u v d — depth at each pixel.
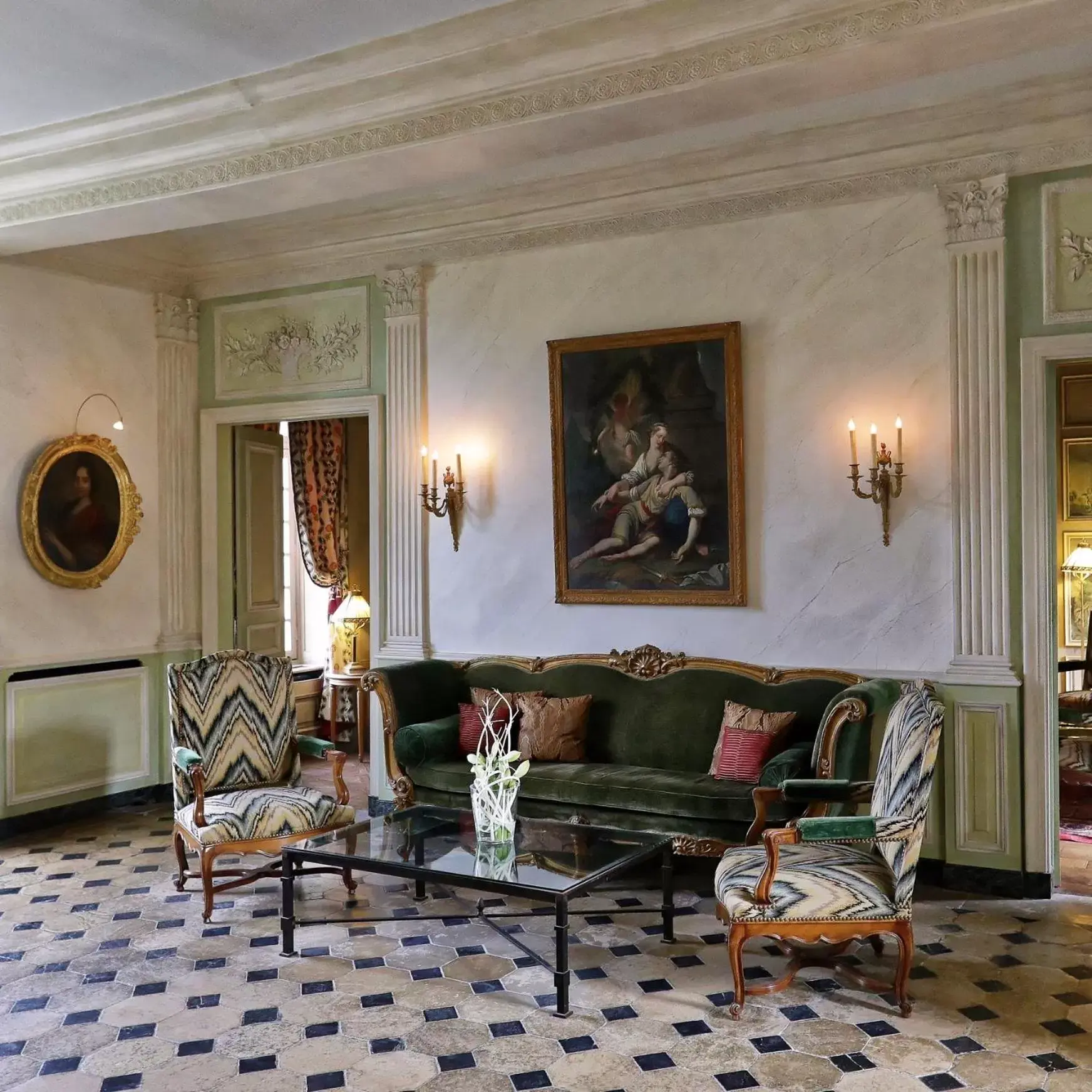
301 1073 3.49
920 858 5.40
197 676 5.61
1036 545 5.19
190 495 7.70
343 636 9.36
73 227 5.88
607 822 5.40
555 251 6.37
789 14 3.98
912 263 5.46
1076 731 7.05
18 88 4.96
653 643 6.14
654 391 6.05
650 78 4.27
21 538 6.68
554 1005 3.97
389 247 6.84
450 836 4.69
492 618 6.61
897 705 4.36
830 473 5.67
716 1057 3.57
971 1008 3.92
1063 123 5.03
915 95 5.07
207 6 4.20
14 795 6.60
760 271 5.82
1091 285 5.09
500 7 4.26
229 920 4.95
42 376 6.81
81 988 4.18
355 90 4.81
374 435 6.97
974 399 5.29
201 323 7.70
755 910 3.84
